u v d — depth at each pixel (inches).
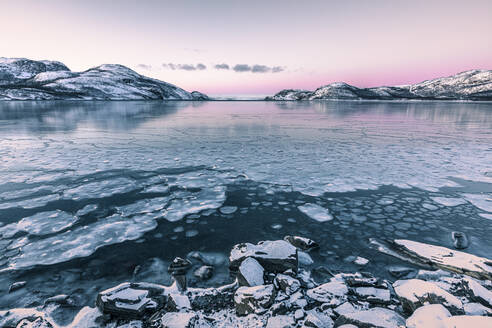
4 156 304.7
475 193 188.9
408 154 316.5
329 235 133.6
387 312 76.9
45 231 137.3
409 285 90.3
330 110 1403.8
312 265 108.8
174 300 86.0
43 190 197.2
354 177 228.5
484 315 77.4
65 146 368.2
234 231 138.5
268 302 82.2
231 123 714.2
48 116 901.2
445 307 77.9
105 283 98.7
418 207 166.6
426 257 111.3
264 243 114.3
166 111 1289.4
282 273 100.0
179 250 120.9
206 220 151.0
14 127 586.6
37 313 83.6
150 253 118.3
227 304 86.5
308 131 541.3
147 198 183.6
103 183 213.8
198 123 711.7
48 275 103.0
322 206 169.6
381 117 904.3
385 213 158.6
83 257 115.1
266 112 1253.1
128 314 81.1
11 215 155.9
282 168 259.0
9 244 125.0
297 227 142.5
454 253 113.1
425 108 1518.2
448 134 480.1
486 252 117.3
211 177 231.3
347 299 86.7
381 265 108.6
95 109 1366.9
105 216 155.6
